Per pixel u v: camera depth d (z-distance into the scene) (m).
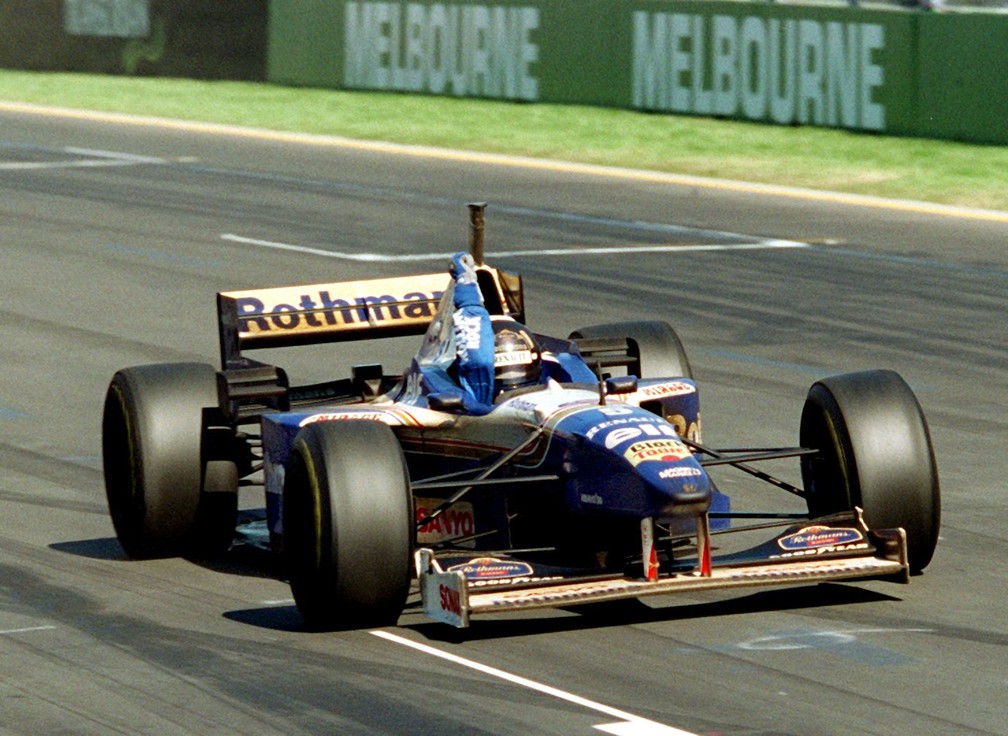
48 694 23.03
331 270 65.38
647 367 32.03
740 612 26.66
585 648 24.78
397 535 24.91
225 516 30.33
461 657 24.36
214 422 30.23
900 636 25.44
